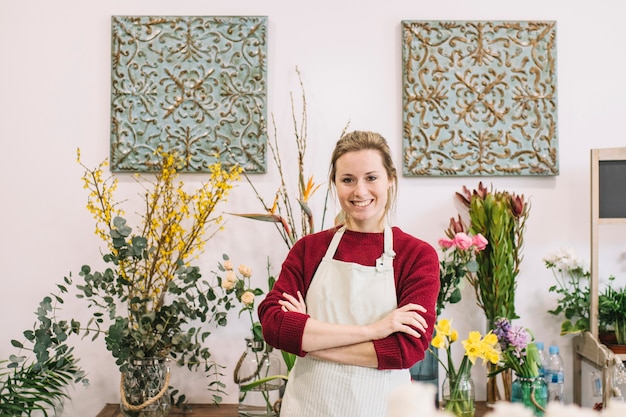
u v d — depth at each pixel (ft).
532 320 8.33
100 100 8.37
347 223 5.88
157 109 8.31
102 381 8.20
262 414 7.15
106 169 8.31
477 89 8.36
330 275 5.63
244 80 8.32
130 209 8.29
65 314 8.23
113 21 8.30
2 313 8.25
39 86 8.34
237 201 8.29
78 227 8.28
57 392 7.96
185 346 7.13
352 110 8.37
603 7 8.36
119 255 7.11
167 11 8.43
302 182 7.94
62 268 8.27
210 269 8.25
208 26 8.35
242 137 8.29
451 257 7.94
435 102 8.34
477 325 8.27
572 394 8.25
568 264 7.89
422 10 8.38
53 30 8.37
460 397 7.13
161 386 7.16
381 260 5.61
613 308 7.66
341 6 8.43
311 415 5.34
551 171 8.29
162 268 8.08
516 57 8.39
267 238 8.28
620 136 8.41
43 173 8.30
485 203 7.75
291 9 8.43
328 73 8.38
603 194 7.75
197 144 8.29
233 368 8.21
